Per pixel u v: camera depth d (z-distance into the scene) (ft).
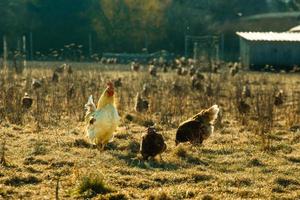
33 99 85.35
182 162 48.21
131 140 57.11
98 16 273.75
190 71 145.89
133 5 278.05
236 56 259.80
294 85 132.26
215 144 57.41
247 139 60.03
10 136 58.49
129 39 273.33
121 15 276.00
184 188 40.04
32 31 262.88
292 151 55.26
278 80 139.44
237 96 87.71
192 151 53.01
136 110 77.20
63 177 42.09
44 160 46.91
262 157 51.62
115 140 57.52
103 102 52.11
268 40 198.39
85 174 39.88
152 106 80.33
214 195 38.73
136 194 38.27
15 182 40.55
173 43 275.18
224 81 131.03
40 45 262.47
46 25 265.75
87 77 120.26
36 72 144.46
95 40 268.82
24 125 66.39
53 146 53.42
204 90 100.27
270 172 46.26
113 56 232.12
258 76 154.81
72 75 126.41
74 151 51.13
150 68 146.92
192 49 266.57
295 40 197.67
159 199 37.35
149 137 47.73
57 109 75.56
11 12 265.95
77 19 270.46
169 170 45.47
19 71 138.82
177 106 80.33
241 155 52.11
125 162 47.47
